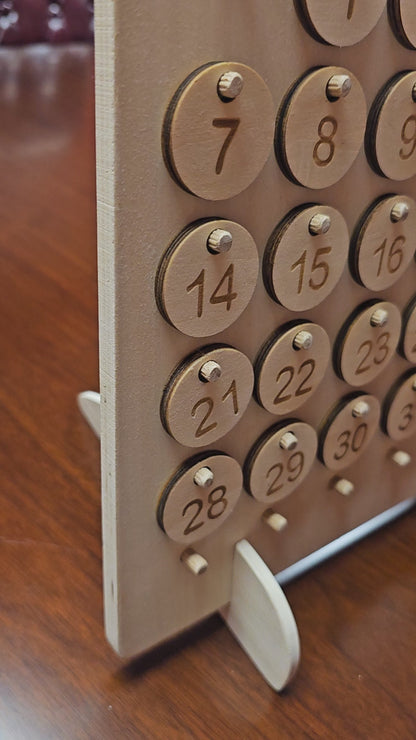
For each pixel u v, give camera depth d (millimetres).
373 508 410
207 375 307
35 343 559
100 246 285
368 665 368
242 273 302
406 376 379
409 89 311
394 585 402
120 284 286
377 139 312
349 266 333
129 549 329
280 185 303
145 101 270
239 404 325
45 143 903
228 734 343
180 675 361
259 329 322
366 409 362
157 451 319
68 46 1302
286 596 394
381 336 352
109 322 292
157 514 329
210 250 293
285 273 312
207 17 271
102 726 343
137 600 342
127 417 306
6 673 357
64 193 789
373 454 392
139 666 363
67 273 652
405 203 331
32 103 1022
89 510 428
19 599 385
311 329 329
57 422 482
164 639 363
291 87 291
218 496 339
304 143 296
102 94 268
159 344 302
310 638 377
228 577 366
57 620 378
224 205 295
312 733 344
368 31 295
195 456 329
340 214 316
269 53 284
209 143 279
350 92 298
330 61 296
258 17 278
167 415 310
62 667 361
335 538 403
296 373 334
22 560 402
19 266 658
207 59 275
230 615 375
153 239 286
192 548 347
